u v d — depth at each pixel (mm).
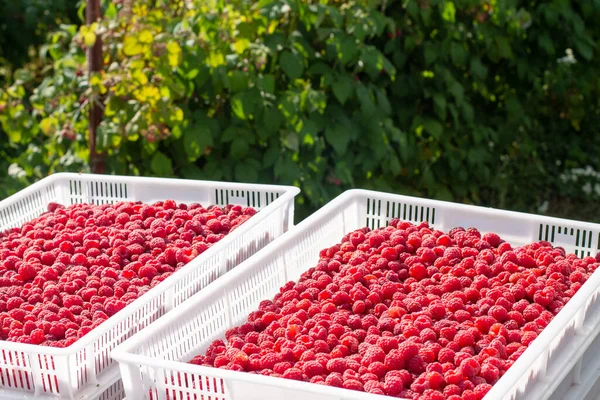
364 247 4035
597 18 6750
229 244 3842
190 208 4516
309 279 3746
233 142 5172
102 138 5000
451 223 4309
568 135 7410
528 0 6617
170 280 3469
